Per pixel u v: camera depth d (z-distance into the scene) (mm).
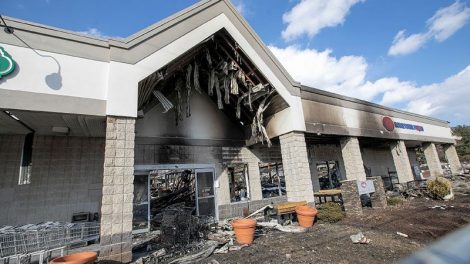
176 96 12805
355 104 16547
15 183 9047
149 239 9336
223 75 11719
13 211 8820
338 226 10164
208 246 7859
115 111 7664
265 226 10312
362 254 6816
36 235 6141
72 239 6688
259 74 11953
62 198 9641
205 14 10133
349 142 15391
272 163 15227
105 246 6750
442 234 8500
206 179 12719
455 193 17984
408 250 7039
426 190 17203
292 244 8000
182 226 8609
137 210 10578
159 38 8922
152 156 11461
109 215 6996
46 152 9758
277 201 14664
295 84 13016
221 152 13555
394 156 19672
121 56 8133
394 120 19594
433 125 24266
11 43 6805
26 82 6820
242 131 14734
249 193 13898
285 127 12781
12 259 6430
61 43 7453
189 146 12602
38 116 7566
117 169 7387
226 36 10945
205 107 13805
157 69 8688
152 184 18688
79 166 10188
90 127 9211
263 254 7180
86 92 7539
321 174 20984
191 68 11273
